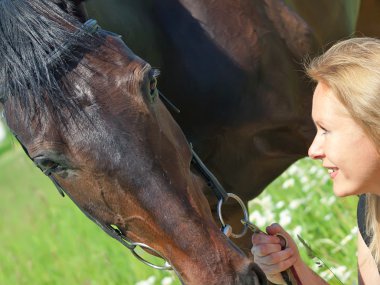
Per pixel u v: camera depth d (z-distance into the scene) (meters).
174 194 2.97
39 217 10.62
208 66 3.98
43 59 3.04
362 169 2.98
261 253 3.27
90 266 6.90
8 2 3.12
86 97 3.00
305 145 4.31
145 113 3.01
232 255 2.95
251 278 2.93
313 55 4.32
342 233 5.23
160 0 4.05
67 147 2.98
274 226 3.32
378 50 2.97
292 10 4.27
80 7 3.26
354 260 4.82
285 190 6.04
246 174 4.18
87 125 2.98
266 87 4.09
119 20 3.83
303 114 4.23
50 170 3.04
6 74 3.04
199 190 3.09
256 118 4.05
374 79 2.91
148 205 2.95
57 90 3.00
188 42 4.00
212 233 2.97
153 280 5.34
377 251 3.27
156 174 2.97
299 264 3.35
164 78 3.99
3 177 17.30
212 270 2.93
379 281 3.35
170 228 2.94
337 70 2.97
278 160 4.26
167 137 3.06
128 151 2.96
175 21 4.02
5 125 3.26
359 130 2.95
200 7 4.05
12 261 8.52
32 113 3.01
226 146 4.06
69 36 3.09
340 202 5.57
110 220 3.04
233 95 3.99
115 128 2.98
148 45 3.93
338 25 4.76
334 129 2.99
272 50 4.13
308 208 5.61
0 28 3.08
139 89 3.02
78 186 3.02
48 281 7.18
